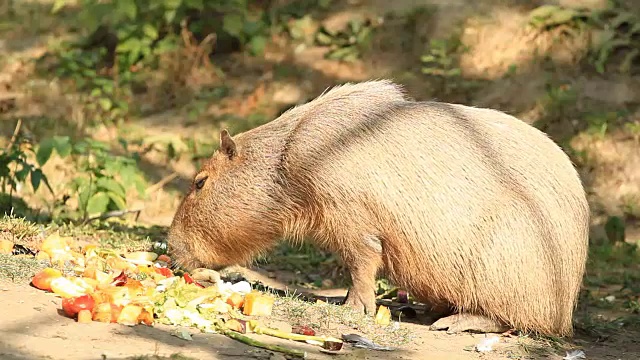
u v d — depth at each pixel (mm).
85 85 21750
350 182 9938
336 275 13680
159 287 9328
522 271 9680
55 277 8938
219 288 9664
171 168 19047
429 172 9789
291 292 11805
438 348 9211
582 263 10078
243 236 10766
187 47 22281
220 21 22875
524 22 21672
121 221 15312
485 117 10195
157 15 22516
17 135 17219
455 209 9703
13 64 22578
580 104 19844
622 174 18438
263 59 22391
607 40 20750
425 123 10000
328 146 10125
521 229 9680
